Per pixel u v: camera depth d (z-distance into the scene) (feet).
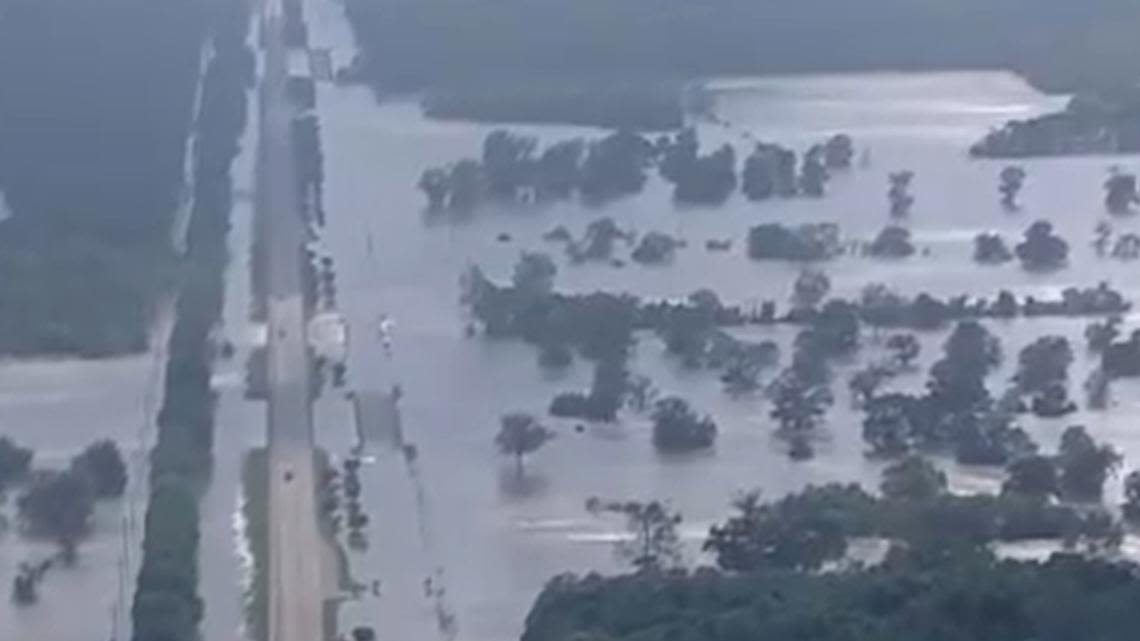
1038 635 547.08
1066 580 562.25
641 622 598.34
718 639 569.64
